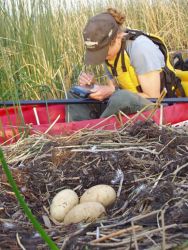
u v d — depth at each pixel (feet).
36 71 5.96
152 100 4.28
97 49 4.41
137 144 3.41
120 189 3.01
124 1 9.95
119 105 4.07
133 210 2.79
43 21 6.37
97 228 2.58
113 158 3.22
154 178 3.06
